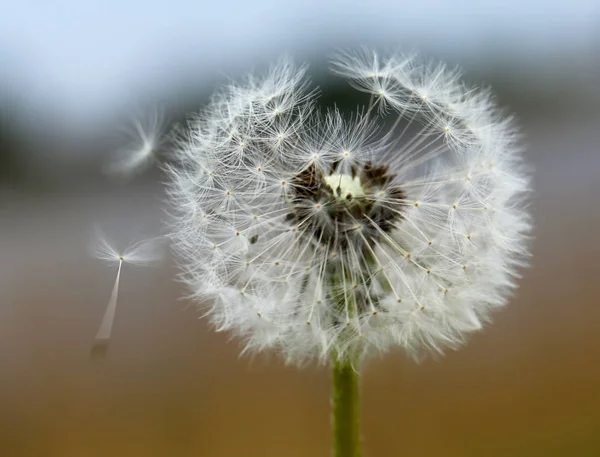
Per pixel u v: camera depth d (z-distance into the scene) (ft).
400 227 0.51
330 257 0.50
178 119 0.55
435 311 0.50
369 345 0.49
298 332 0.49
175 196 0.51
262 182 0.51
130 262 0.50
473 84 0.59
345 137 0.50
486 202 0.52
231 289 0.50
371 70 0.51
